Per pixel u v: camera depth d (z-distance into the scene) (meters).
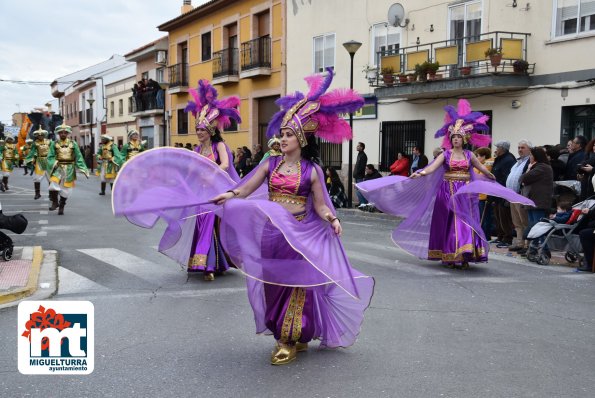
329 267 4.20
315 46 22.84
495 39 15.29
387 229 13.10
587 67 13.66
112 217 14.47
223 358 4.66
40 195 20.58
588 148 9.47
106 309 6.08
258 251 4.37
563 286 7.43
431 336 5.26
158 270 8.12
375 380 4.21
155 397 3.91
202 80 7.54
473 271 8.37
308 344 5.03
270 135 4.89
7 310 6.00
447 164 8.54
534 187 9.52
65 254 9.30
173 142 36.56
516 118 15.27
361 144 17.59
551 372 4.39
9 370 4.37
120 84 47.59
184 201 5.30
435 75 16.45
